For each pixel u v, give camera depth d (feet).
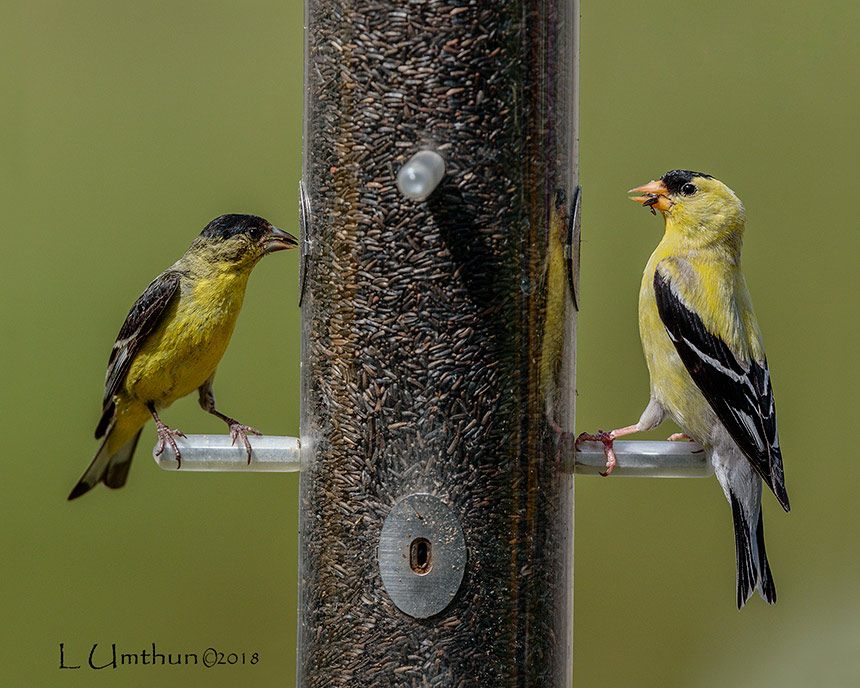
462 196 22.70
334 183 23.08
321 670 23.30
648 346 28.37
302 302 24.13
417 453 22.86
